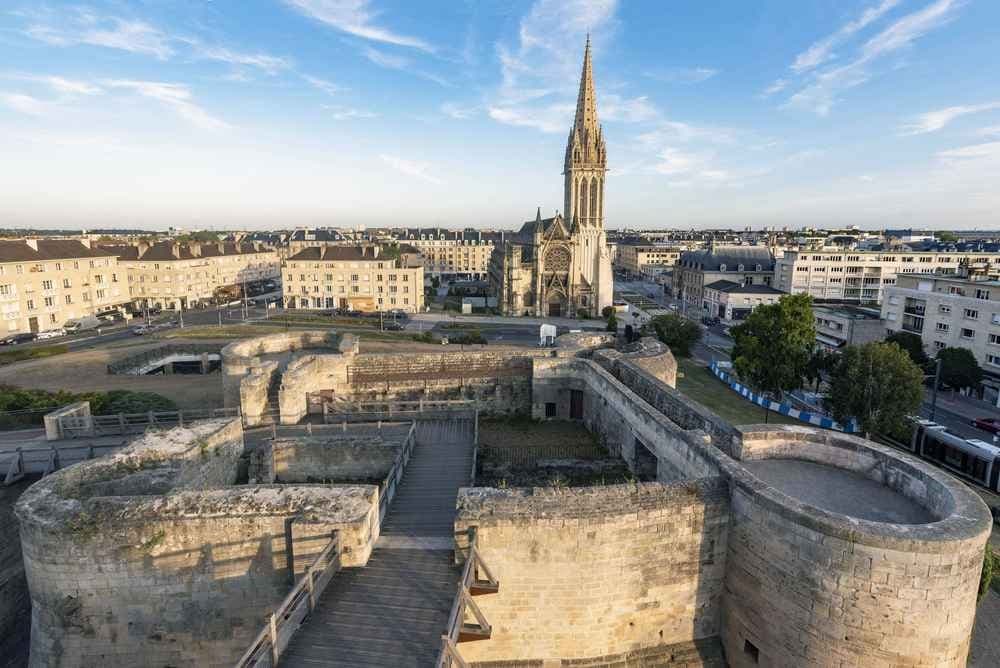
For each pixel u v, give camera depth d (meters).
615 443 28.56
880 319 74.06
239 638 16.50
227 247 146.00
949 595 13.20
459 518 15.34
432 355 35.62
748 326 53.62
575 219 118.25
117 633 16.39
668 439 21.78
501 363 36.56
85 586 16.06
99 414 34.34
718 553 16.86
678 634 17.08
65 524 15.70
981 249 112.44
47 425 27.50
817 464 19.78
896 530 13.23
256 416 29.33
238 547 16.03
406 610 13.70
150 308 115.00
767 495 15.18
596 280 119.19
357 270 120.50
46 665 16.45
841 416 42.72
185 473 20.22
